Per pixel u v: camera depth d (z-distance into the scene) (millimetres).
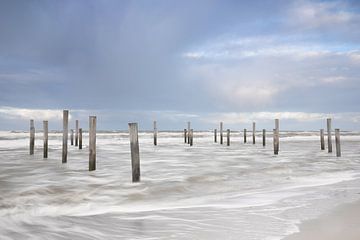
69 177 12484
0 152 24609
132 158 11570
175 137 60719
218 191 10297
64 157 17453
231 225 6020
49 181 11539
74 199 8953
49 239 5270
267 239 5105
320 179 12516
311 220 6172
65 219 6734
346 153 25703
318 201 8070
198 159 19516
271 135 74125
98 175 13016
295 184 11344
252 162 18125
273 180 12297
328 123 26422
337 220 6145
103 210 7777
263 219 6391
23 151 25625
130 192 9969
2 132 77375
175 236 5422
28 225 6195
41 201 8625
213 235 5426
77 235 5504
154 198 9273
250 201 8367
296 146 35875
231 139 56094
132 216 6973
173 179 12117
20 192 9555
